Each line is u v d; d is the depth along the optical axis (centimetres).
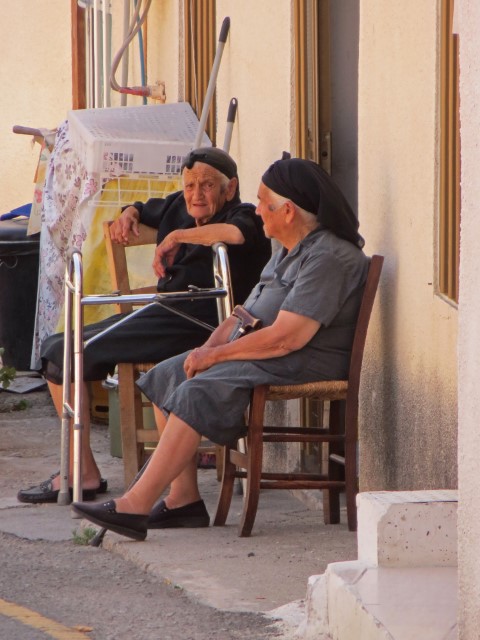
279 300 1861
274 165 1838
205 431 1758
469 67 1091
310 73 2209
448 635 1155
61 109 4822
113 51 3784
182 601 1510
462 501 1120
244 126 2503
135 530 1775
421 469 1725
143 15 3116
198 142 2628
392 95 1827
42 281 3209
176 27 2997
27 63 4862
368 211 1928
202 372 1805
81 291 1998
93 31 4150
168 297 2000
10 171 4931
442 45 1652
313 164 1827
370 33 1911
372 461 1909
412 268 1756
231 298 2031
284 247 1912
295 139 2234
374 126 1900
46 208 3133
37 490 2150
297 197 1808
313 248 1805
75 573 1659
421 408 1722
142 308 2133
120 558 1739
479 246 1075
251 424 1808
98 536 1814
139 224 2238
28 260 3625
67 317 2062
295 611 1443
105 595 1545
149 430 2144
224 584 1562
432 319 1681
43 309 3195
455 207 1631
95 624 1422
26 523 1972
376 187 1892
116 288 2228
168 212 2223
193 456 1798
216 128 2722
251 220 2095
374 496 1419
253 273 2125
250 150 2464
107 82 3844
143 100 3403
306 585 1551
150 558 1689
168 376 1905
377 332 1886
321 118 2223
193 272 2139
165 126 2784
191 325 2125
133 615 1453
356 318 1828
